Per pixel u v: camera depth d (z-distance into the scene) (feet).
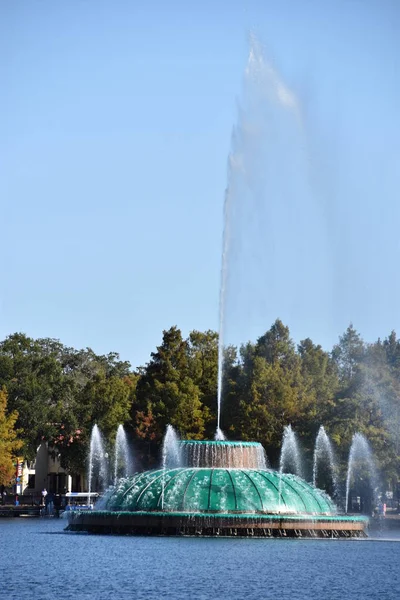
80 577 128.67
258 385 339.98
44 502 369.30
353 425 302.66
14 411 368.89
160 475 202.90
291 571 135.44
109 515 196.95
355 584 124.06
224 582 124.36
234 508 192.03
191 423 352.49
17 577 129.08
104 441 373.81
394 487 351.87
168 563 142.51
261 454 212.43
